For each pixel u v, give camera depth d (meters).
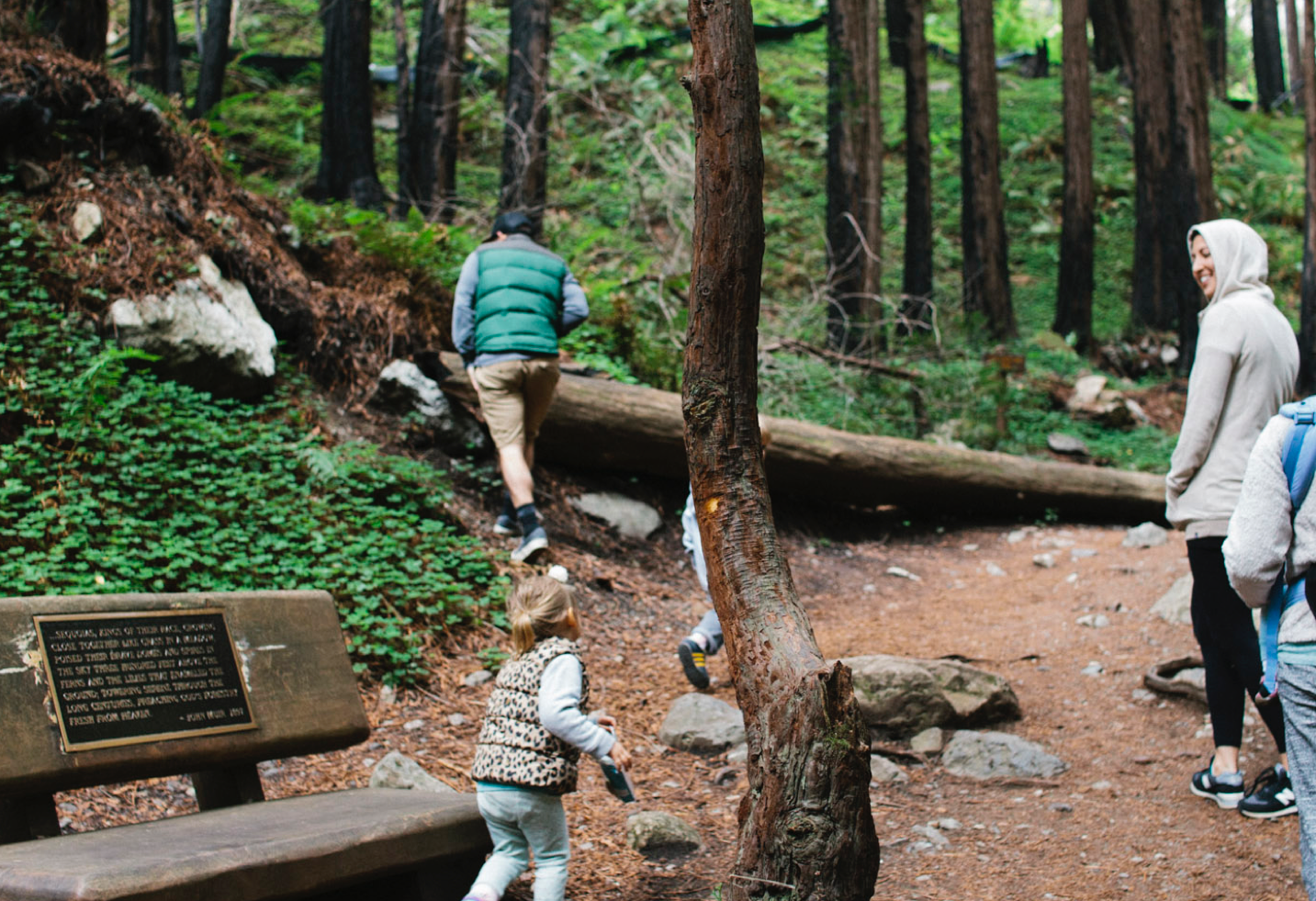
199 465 5.05
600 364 7.61
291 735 2.87
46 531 4.29
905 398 10.24
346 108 12.45
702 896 2.90
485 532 5.93
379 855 2.38
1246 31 35.09
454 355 6.65
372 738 3.89
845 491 7.71
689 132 11.44
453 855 2.58
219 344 5.65
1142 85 13.91
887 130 19.61
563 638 2.74
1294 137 22.27
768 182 17.69
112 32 17.86
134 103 6.24
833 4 11.84
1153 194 14.02
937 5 26.81
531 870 3.08
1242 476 3.40
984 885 2.99
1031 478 8.22
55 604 2.50
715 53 2.25
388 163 15.88
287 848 2.19
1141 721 4.35
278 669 2.93
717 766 3.99
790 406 9.36
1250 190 18.95
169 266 5.74
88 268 5.51
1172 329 13.98
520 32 11.30
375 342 6.59
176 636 2.71
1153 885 2.98
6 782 2.25
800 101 19.77
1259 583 2.36
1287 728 2.36
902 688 4.26
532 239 5.87
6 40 6.02
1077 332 13.95
